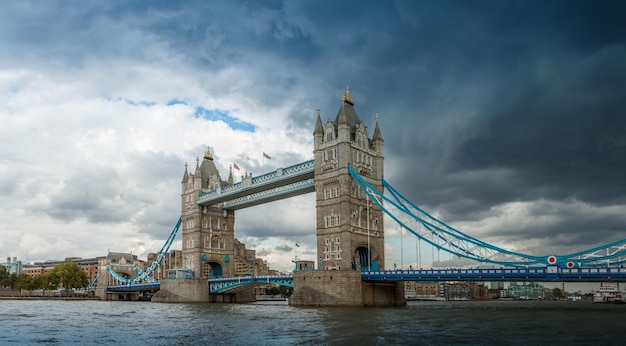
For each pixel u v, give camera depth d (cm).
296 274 11056
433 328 5916
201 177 16388
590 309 9800
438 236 10462
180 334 5662
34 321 7594
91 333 5875
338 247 11331
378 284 11344
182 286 15062
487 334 5356
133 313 9356
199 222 15975
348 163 11562
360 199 11781
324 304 10531
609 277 8225
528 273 8900
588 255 8619
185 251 16225
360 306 10450
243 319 7475
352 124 12231
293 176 12781
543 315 7788
